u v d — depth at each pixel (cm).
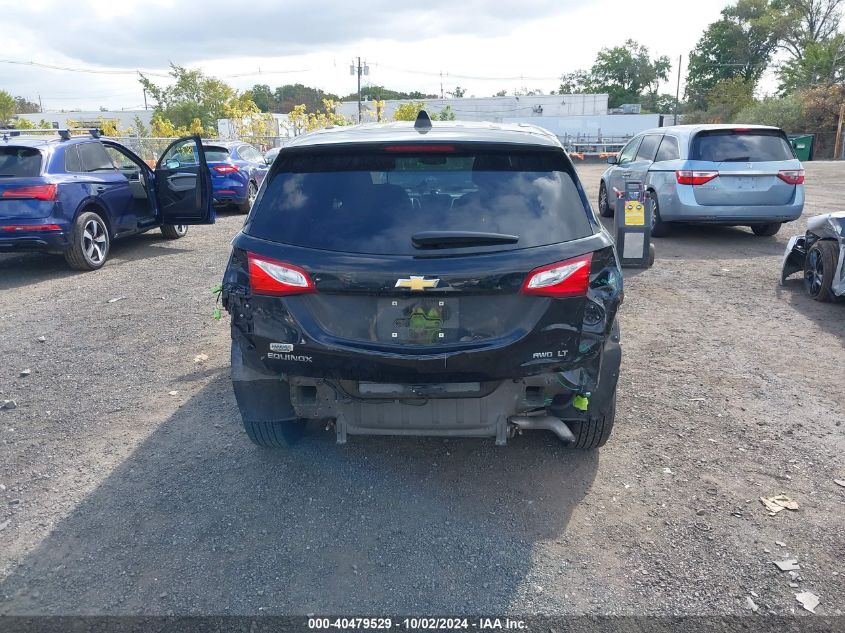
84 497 367
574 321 313
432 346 308
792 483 377
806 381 524
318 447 418
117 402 491
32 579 301
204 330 655
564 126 5375
